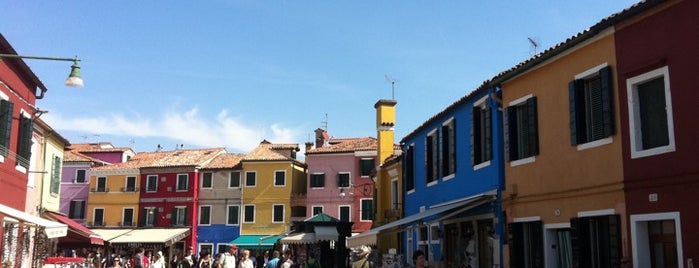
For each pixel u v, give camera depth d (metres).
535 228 15.07
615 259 12.29
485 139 18.12
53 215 24.86
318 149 53.38
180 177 55.50
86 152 64.06
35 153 23.34
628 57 12.28
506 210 16.31
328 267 25.25
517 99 16.06
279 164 54.06
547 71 14.89
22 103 20.17
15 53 18.00
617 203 12.39
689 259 10.70
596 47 13.19
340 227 24.06
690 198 10.78
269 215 53.28
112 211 56.34
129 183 56.62
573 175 13.73
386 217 30.50
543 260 14.72
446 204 20.09
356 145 53.12
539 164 15.02
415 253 9.80
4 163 18.84
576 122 13.60
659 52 11.60
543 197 14.74
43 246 21.73
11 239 19.34
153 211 55.50
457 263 19.86
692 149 10.80
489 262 17.52
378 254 24.44
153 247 50.31
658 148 11.51
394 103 32.88
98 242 27.67
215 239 53.88
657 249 11.70
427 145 23.28
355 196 51.25
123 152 63.81
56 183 26.27
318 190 52.31
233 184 54.66
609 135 12.59
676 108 11.16
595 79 13.49
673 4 11.38
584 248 13.15
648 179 11.64
